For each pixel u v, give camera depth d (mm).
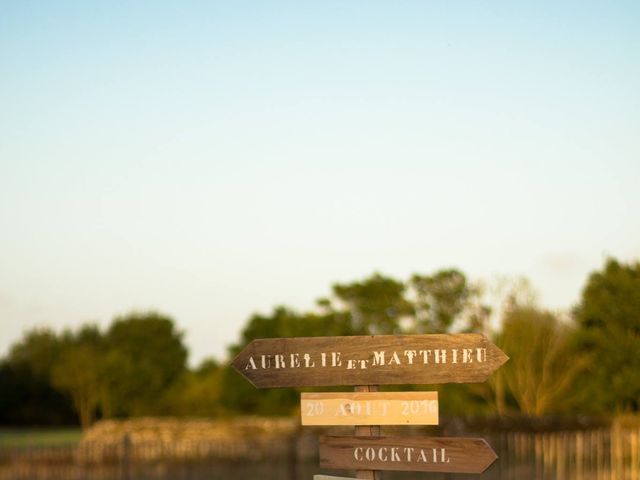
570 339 36750
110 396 76375
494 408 36844
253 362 7293
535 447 19938
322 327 44062
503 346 35969
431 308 41812
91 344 87625
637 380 35750
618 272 38938
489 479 20781
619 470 19078
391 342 7105
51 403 79875
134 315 90688
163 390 77812
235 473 25844
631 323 37312
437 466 6871
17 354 84062
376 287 43719
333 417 7203
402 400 7062
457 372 6973
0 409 78812
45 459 24938
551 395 35594
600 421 28984
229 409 60969
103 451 25484
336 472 24984
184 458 25938
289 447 25781
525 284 37188
